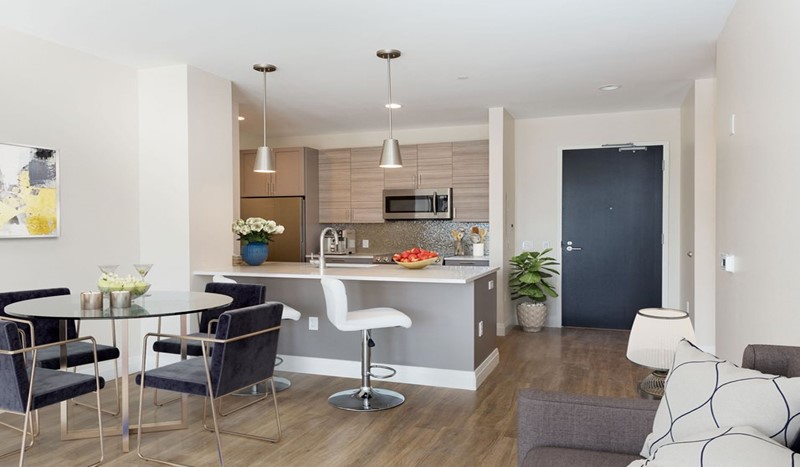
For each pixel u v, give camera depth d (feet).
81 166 13.29
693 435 4.71
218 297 10.72
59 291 11.71
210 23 11.42
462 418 11.52
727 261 10.34
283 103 18.76
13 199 11.80
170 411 11.91
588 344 18.54
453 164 22.21
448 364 13.82
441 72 15.07
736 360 10.13
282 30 11.81
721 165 11.52
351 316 12.08
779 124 7.39
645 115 20.43
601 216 21.17
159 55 13.53
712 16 11.05
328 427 11.00
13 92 11.83
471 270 15.02
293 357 15.15
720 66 11.90
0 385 8.13
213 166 15.16
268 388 13.46
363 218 23.57
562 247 21.66
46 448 9.89
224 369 8.91
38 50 12.30
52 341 11.07
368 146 24.14
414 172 22.77
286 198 23.11
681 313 7.33
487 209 21.77
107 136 13.93
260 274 14.34
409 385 13.93
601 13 10.94
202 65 14.35
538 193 21.85
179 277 14.43
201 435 10.53
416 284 14.05
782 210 7.27
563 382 14.14
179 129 14.34
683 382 5.21
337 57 13.71
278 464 9.30
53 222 12.61
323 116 20.99
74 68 13.10
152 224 14.67
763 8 8.24
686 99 17.99
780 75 7.34
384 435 10.60
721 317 11.64
